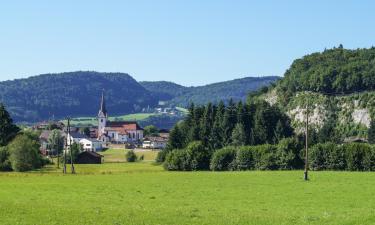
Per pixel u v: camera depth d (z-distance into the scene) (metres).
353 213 50.22
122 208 54.59
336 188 76.62
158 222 44.91
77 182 92.25
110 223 44.38
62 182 92.38
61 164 168.50
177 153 139.25
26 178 104.38
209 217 47.88
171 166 138.62
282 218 47.12
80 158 177.88
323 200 62.59
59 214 49.28
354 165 127.44
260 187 80.00
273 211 53.16
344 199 63.28
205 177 103.75
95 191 75.62
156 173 120.50
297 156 133.62
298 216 48.59
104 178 103.06
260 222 44.88
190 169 137.88
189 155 138.12
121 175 113.06
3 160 140.00
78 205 57.50
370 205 57.75
